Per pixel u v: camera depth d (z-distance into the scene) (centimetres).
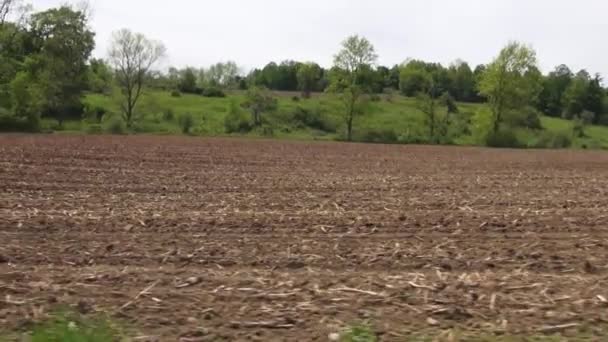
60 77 7425
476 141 7519
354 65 7950
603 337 623
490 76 7556
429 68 11394
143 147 4072
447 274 883
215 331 629
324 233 1208
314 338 612
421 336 616
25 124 6281
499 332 633
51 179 2105
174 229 1223
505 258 1000
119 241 1098
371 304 720
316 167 2975
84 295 745
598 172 3047
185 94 10812
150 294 754
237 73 12550
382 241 1133
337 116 8294
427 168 3120
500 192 1994
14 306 695
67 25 7638
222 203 1619
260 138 6531
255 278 838
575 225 1337
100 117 7906
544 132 7681
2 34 7100
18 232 1166
